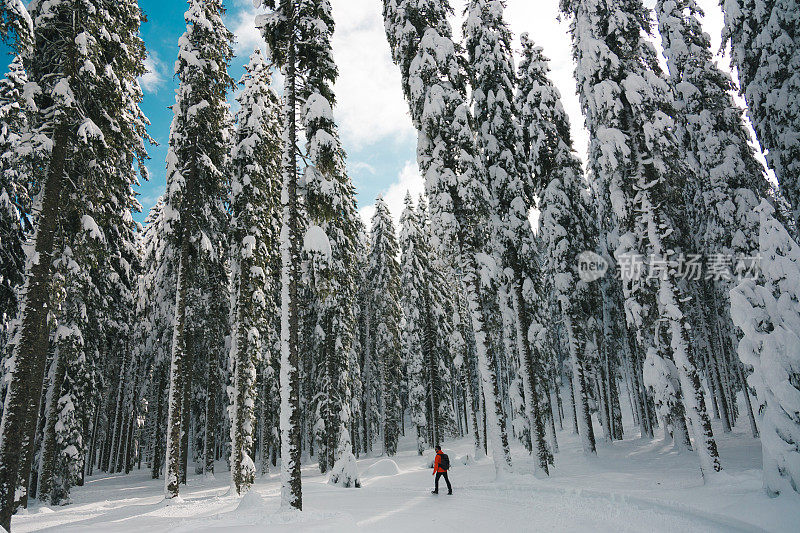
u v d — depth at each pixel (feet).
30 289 35.45
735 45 61.16
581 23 52.16
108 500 61.98
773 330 29.91
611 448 84.53
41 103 44.65
